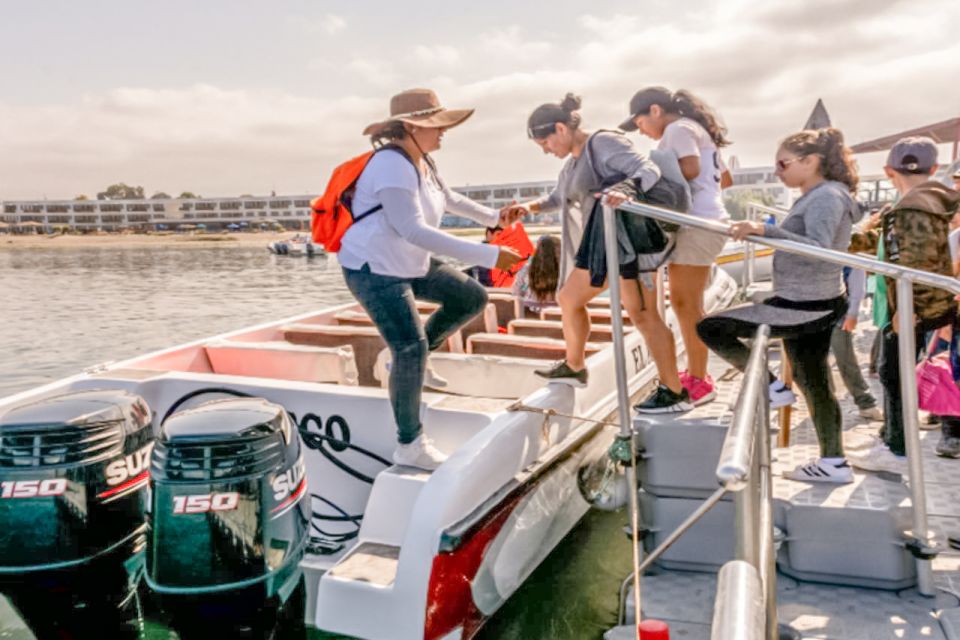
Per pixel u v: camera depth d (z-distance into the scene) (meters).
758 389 1.82
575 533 3.67
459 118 2.86
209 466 2.50
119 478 2.86
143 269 43.62
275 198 167.75
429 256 2.99
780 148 2.79
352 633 2.55
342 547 3.26
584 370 3.44
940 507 2.97
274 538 2.57
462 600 2.65
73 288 28.72
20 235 153.00
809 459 3.11
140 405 3.04
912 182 3.19
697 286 3.24
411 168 2.77
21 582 2.74
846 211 2.69
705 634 2.47
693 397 3.21
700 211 3.23
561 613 3.23
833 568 2.60
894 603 2.48
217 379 3.57
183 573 2.49
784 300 2.75
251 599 2.54
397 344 2.83
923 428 4.02
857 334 6.92
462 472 2.67
